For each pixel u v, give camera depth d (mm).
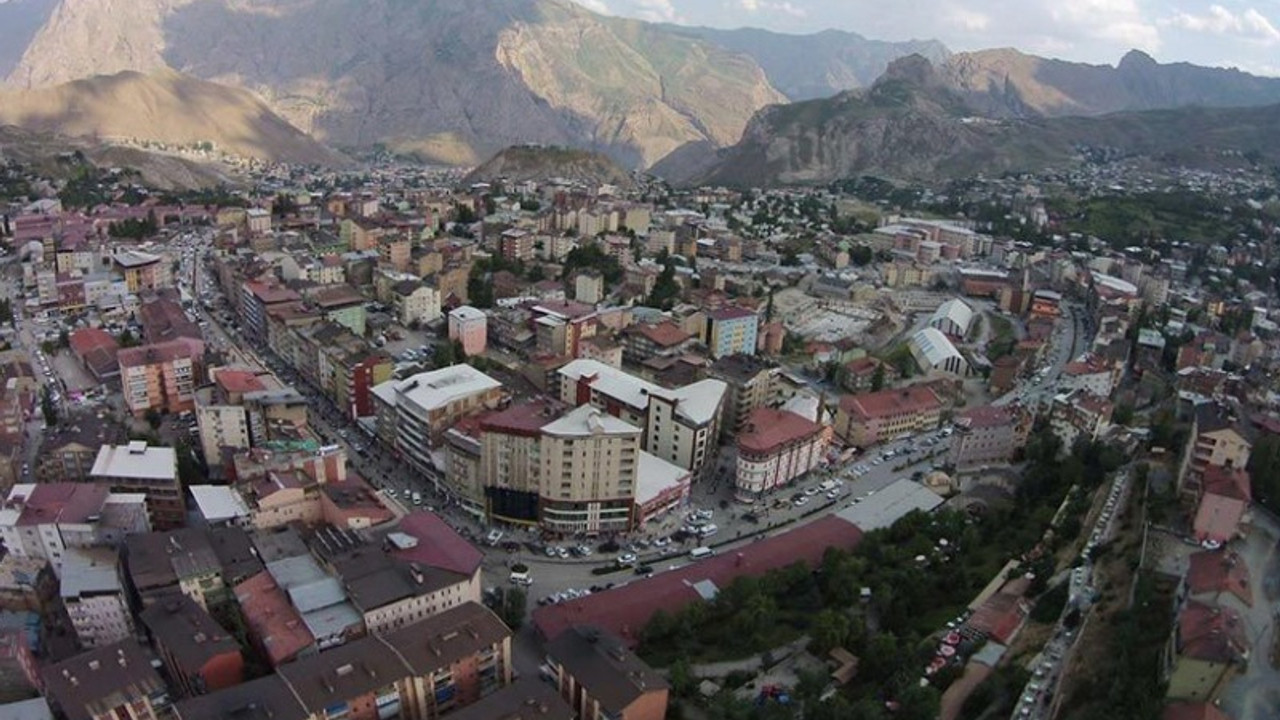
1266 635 194625
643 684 188125
